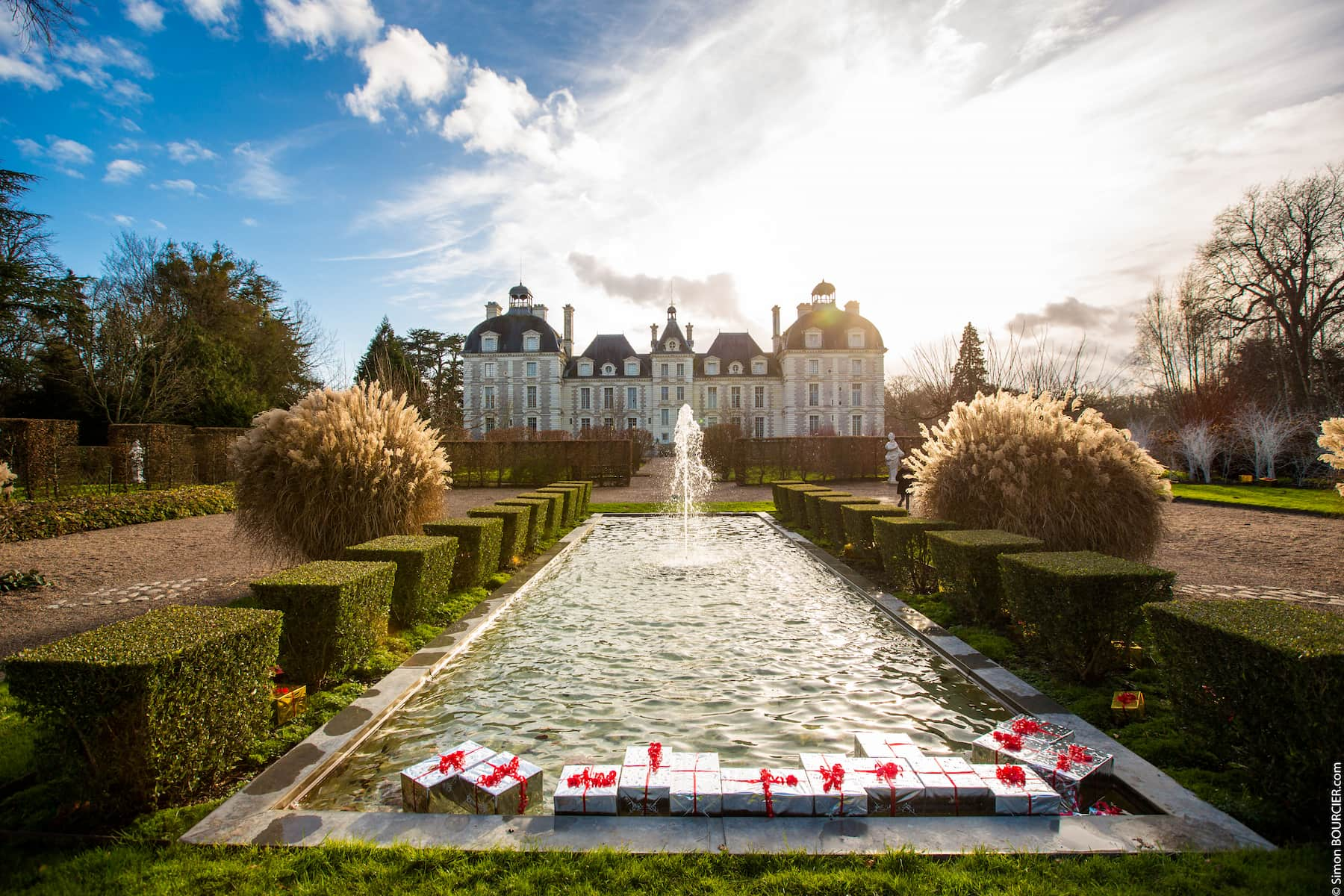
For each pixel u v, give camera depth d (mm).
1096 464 6422
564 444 22734
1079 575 4152
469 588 6953
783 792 2748
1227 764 3113
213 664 3012
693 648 5254
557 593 7234
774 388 53656
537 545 9938
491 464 22656
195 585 7539
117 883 2312
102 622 6086
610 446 23828
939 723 3836
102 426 23109
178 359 24328
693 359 53312
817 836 2580
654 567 8773
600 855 2439
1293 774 2602
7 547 10117
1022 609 4711
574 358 55750
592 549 10422
